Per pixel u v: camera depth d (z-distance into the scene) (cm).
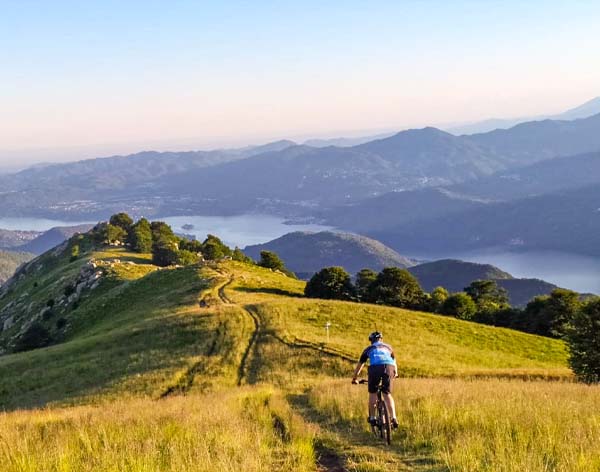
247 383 3691
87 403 3516
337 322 5506
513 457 918
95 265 11331
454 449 1070
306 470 1027
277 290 8506
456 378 3512
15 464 978
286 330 4869
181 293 7575
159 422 1518
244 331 4912
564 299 8306
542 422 1198
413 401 1761
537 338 6316
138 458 998
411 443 1219
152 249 15150
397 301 9338
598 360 3716
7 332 10725
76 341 5781
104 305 8875
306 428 1475
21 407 3809
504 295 11325
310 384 3253
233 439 1189
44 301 11000
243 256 16075
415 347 4872
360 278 10538
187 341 4797
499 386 2316
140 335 5159
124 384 3834
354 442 1293
